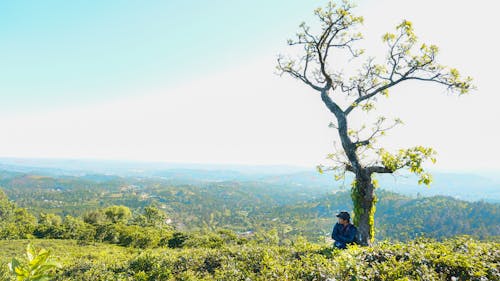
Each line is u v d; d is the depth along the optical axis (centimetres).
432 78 1358
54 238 6494
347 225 1002
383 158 1184
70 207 19562
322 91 1451
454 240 834
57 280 959
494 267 616
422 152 1090
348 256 661
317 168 1366
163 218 8775
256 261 828
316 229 15438
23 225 6975
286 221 18925
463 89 1306
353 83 1563
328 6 1389
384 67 1495
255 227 17538
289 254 910
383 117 1287
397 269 607
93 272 960
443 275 595
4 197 11600
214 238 3531
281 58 1534
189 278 802
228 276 746
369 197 1258
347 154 1297
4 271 832
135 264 948
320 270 626
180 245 4409
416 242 844
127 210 10562
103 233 5853
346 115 1345
